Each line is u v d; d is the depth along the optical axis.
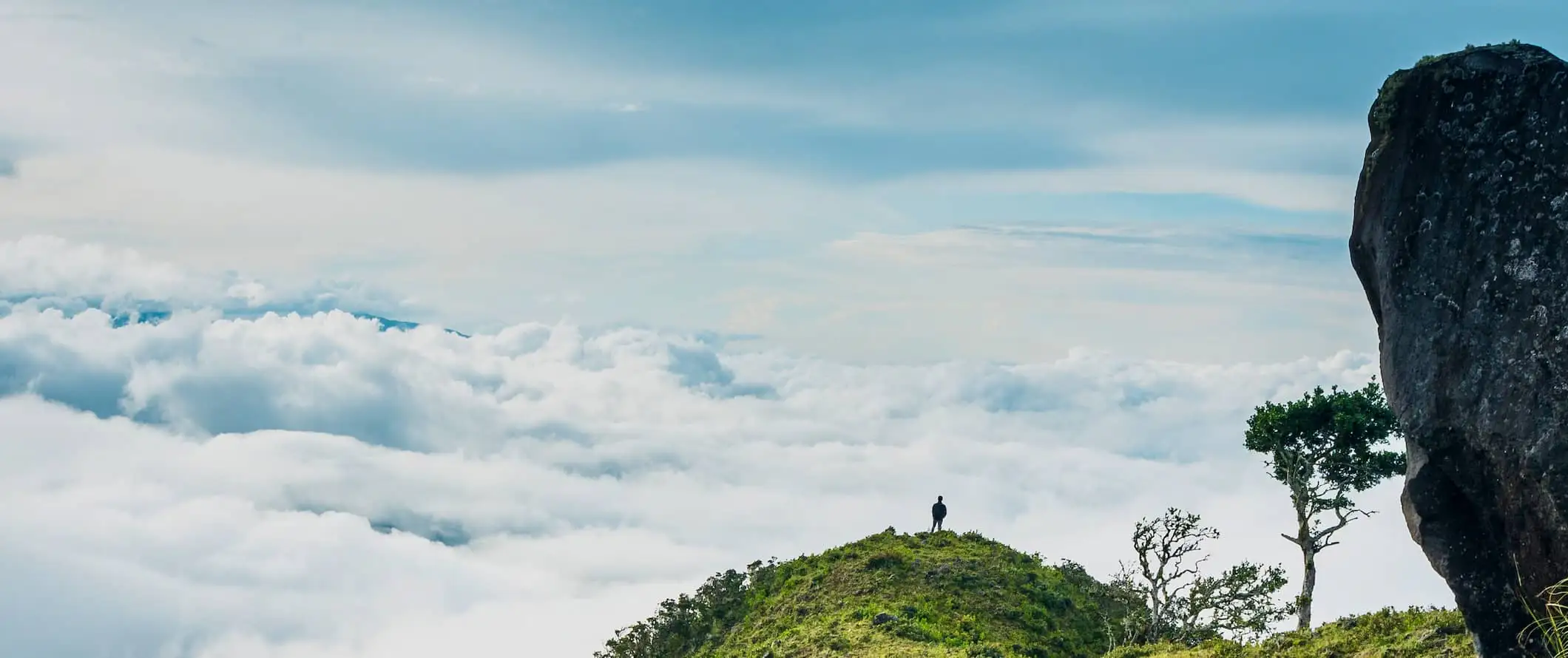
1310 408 38.88
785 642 47.06
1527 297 14.88
